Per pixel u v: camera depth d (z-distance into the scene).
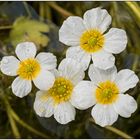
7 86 0.15
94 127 0.16
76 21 0.13
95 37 0.13
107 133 0.16
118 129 0.16
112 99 0.12
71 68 0.12
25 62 0.13
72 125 0.16
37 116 0.16
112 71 0.12
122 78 0.12
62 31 0.13
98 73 0.12
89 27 0.13
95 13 0.13
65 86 0.12
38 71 0.12
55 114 0.12
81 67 0.12
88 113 0.16
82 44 0.13
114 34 0.12
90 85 0.12
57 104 0.12
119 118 0.16
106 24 0.13
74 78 0.12
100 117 0.12
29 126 0.16
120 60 0.16
